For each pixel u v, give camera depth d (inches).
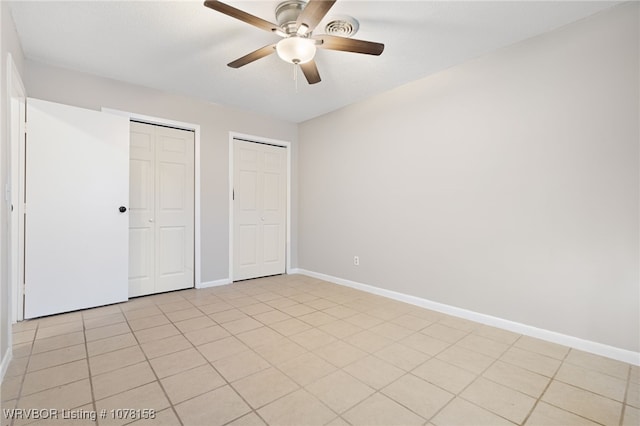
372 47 81.0
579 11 82.0
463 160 110.0
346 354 82.1
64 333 93.6
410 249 127.1
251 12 82.4
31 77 108.4
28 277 103.7
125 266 123.9
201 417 57.2
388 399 63.1
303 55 81.0
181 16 84.4
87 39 95.9
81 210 113.4
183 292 141.1
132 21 86.7
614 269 80.9
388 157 135.3
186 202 145.9
